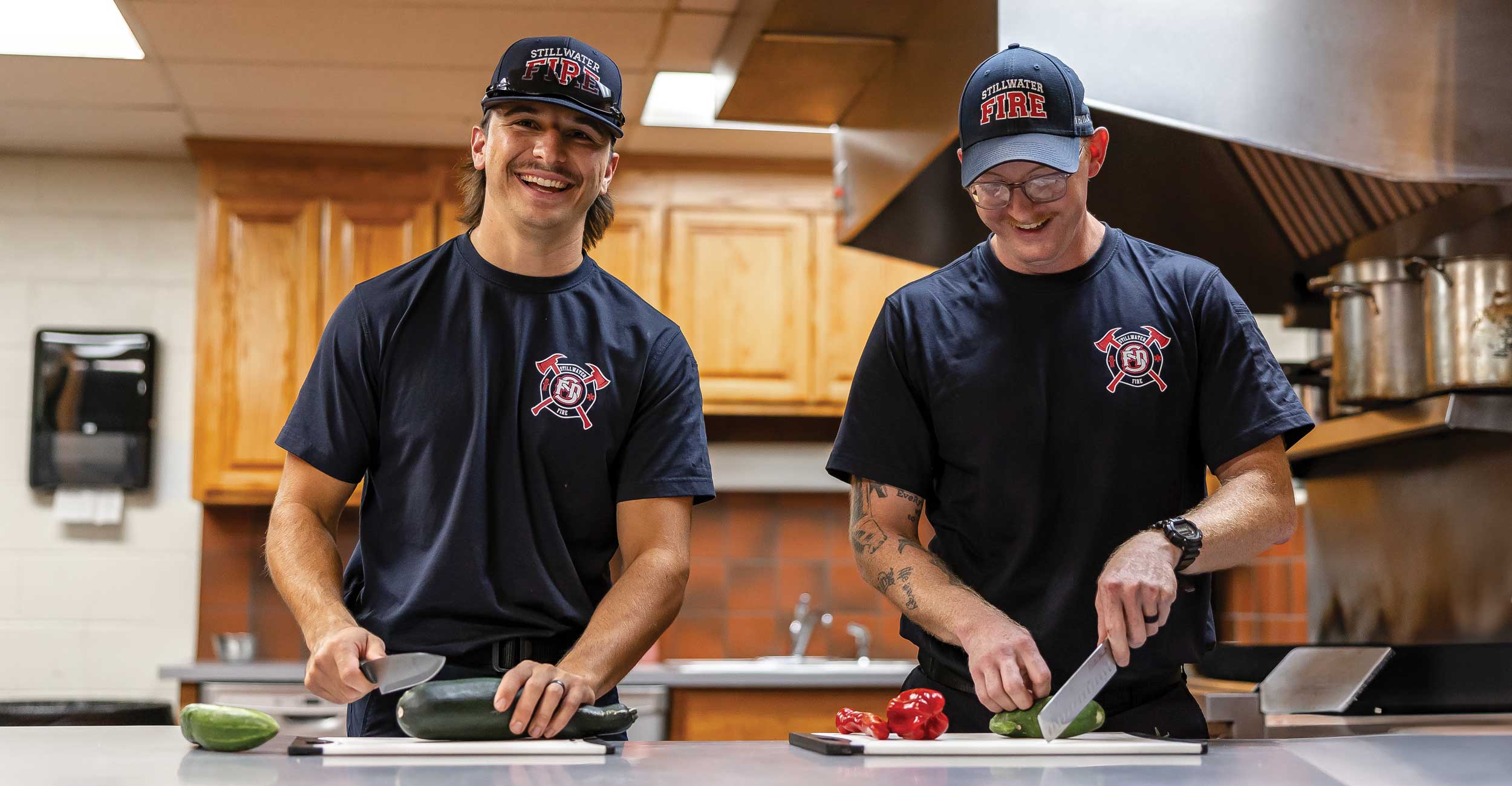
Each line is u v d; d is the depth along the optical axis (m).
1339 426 2.30
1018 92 1.46
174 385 3.85
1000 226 1.50
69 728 1.54
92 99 3.43
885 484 1.59
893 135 2.28
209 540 3.83
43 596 3.77
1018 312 1.56
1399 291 2.15
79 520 3.77
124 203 3.88
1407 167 1.83
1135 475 1.51
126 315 3.85
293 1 2.87
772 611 4.05
